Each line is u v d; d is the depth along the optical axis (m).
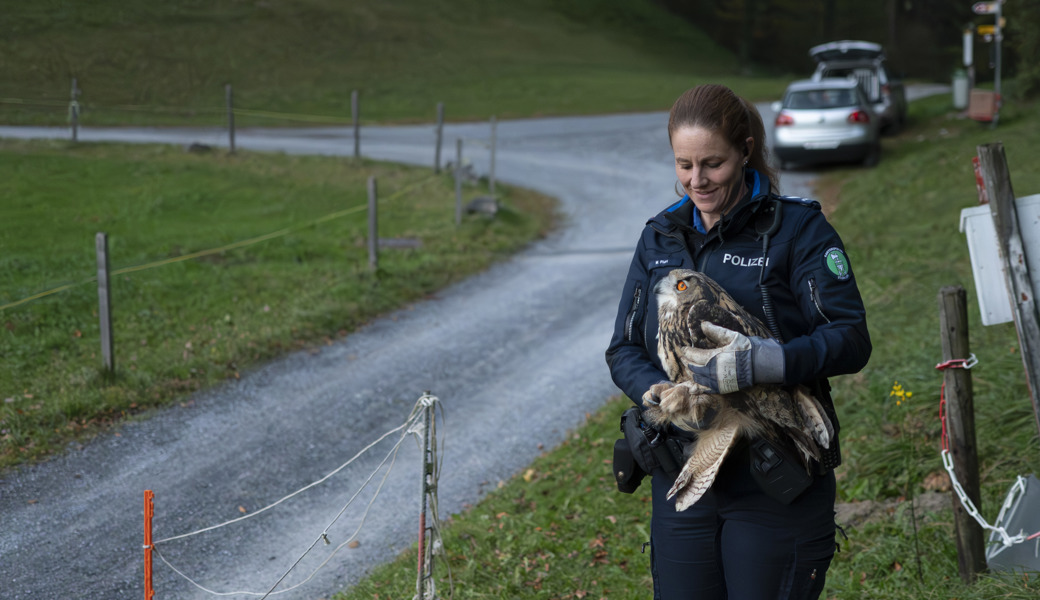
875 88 20.06
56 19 22.67
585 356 8.73
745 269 2.27
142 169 16.16
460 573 4.60
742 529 2.26
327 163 18.31
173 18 27.77
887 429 5.55
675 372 2.24
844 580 4.00
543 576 4.57
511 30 45.00
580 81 34.88
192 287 9.85
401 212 14.95
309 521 5.57
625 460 2.47
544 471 6.19
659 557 2.41
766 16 58.41
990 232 3.65
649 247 2.46
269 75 28.06
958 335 3.71
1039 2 20.52
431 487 3.44
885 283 8.78
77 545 5.13
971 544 3.76
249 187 15.81
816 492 2.26
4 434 6.29
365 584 4.65
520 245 13.49
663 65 46.12
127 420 6.82
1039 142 14.73
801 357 2.08
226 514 5.59
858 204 13.27
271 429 6.89
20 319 8.25
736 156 2.26
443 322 9.80
